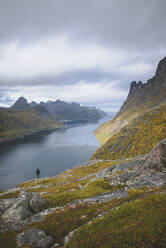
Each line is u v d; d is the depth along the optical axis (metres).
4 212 18.39
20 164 138.62
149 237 10.60
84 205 18.75
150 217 12.66
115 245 10.64
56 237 13.44
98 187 26.88
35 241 12.48
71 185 36.75
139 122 136.88
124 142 121.25
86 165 68.31
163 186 19.73
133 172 29.62
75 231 13.49
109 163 56.03
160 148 27.88
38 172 82.62
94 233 12.30
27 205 19.39
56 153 176.38
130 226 12.07
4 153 180.25
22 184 62.06
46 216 17.03
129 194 19.81
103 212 16.08
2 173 117.31
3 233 14.91
